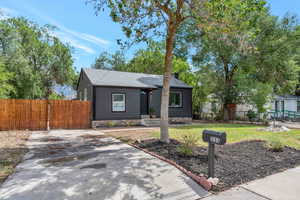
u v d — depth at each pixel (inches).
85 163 168.7
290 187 123.5
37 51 749.3
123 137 299.9
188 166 154.8
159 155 189.9
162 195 112.0
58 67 804.6
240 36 239.0
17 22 695.1
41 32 759.7
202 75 701.9
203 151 198.5
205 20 226.1
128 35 255.1
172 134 327.9
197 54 679.1
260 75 597.3
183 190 118.4
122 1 213.3
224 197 110.2
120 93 486.9
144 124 500.1
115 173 144.6
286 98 800.9
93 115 448.1
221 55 615.5
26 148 225.5
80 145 243.9
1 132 343.6
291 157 186.4
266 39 548.7
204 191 117.6
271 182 130.8
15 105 376.8
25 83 643.5
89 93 491.5
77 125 433.4
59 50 799.1
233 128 426.9
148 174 142.8
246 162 166.9
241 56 562.9
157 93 572.7
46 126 403.5
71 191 115.0
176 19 235.6
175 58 796.6
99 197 108.3
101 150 216.7
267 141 240.1
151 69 1014.4
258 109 613.3
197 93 752.3
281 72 568.7
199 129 406.0
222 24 222.5
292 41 544.1
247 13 233.0
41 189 117.2
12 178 133.3
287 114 799.7
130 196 110.1
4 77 457.4
